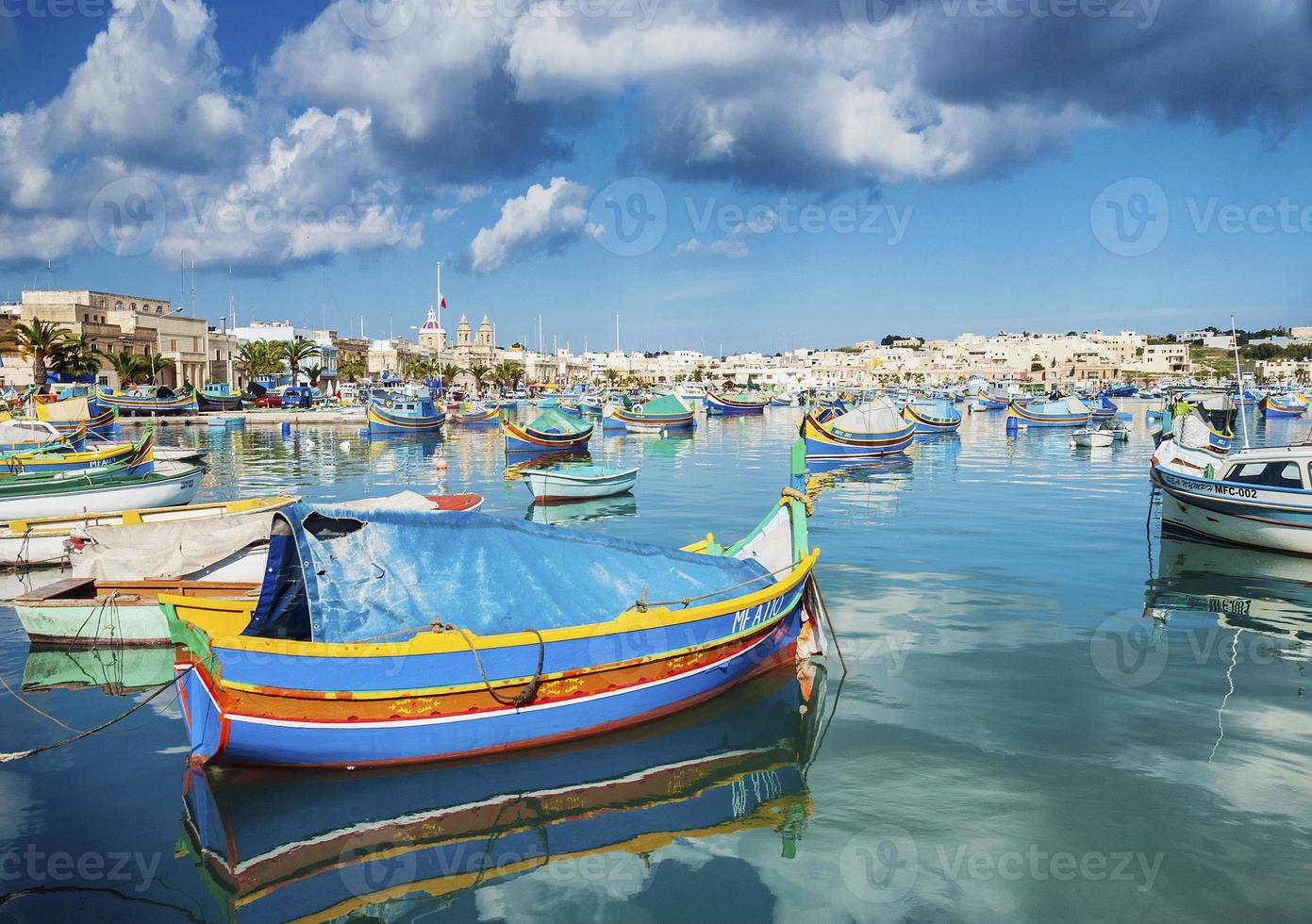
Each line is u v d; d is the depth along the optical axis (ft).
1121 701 36.19
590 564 36.45
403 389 373.40
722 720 35.17
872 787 29.22
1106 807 27.66
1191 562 63.57
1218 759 30.83
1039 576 59.00
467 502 75.56
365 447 190.39
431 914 23.04
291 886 24.26
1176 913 22.52
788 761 31.22
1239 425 262.88
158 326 355.15
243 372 410.11
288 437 220.02
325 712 28.78
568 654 31.83
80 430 122.83
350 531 32.07
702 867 24.97
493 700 30.81
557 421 175.52
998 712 35.19
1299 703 35.81
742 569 41.50
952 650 43.14
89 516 62.23
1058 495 104.99
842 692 37.68
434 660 29.55
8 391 234.79
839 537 74.33
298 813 27.96
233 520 52.16
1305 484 66.28
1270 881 23.73
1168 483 73.26
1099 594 54.13
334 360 470.39
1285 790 28.60
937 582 57.31
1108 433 182.91
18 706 37.42
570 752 32.37
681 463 153.38
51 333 255.09
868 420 162.71
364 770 30.14
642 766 31.35
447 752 30.81
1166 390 484.33
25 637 47.09
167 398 270.26
